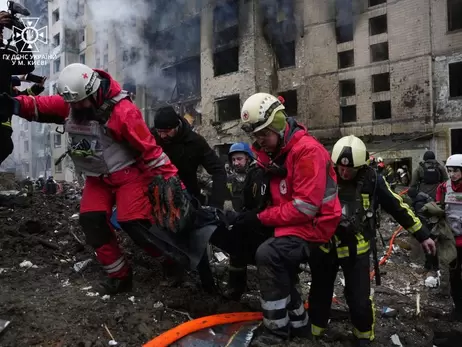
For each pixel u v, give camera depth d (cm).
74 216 521
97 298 304
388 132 1817
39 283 330
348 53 1988
